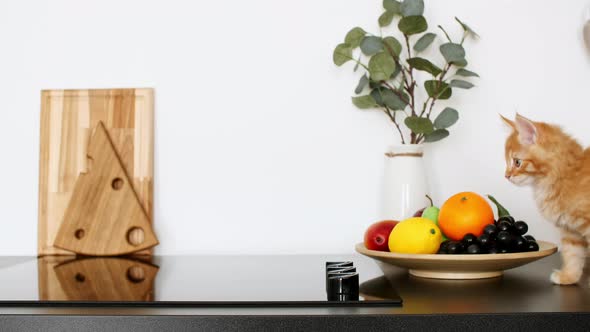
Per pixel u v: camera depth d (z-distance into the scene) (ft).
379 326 2.45
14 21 4.82
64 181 4.72
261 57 4.73
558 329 2.45
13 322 2.52
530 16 4.67
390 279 3.48
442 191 4.65
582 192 3.08
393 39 4.55
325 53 4.72
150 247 4.58
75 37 4.79
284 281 3.34
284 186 4.72
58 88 4.79
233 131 4.75
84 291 3.04
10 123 4.79
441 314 2.46
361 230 4.69
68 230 4.56
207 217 4.74
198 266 4.04
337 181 4.71
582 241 3.25
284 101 4.72
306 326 2.46
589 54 4.64
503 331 2.45
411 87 4.53
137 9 4.76
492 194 4.64
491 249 3.32
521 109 4.66
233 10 4.75
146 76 4.75
